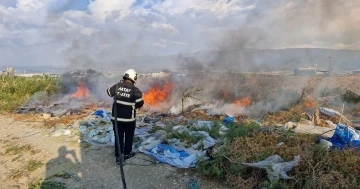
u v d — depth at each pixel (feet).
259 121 27.66
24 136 26.37
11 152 22.67
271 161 16.02
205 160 17.67
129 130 19.24
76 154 21.12
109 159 20.08
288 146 18.07
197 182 16.70
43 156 21.21
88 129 25.95
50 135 25.77
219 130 22.30
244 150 17.17
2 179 18.34
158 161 19.17
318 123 24.99
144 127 26.13
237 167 16.15
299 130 21.53
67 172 18.53
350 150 16.80
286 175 15.23
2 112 36.86
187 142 20.65
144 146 20.79
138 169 18.37
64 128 27.04
